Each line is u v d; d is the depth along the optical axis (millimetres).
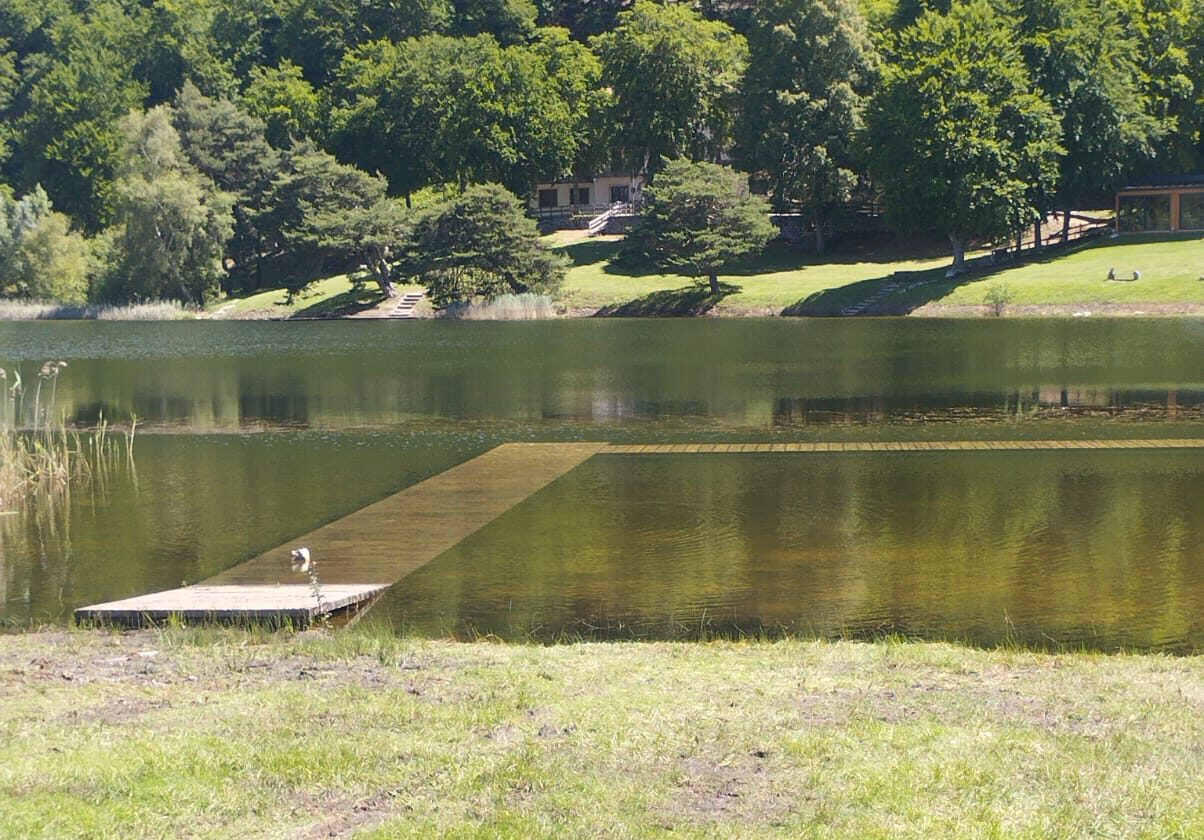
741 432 33688
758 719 10648
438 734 10266
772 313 82062
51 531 23078
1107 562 19281
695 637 15539
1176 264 77312
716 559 19875
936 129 80375
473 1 143000
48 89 127188
